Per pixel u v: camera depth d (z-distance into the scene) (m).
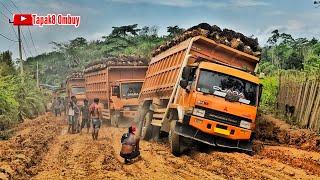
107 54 72.19
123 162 12.91
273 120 19.56
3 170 10.53
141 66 27.03
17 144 15.82
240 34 16.12
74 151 15.37
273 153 13.58
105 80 27.62
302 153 13.46
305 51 39.94
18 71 41.38
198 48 15.49
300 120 17.78
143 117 19.80
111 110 26.50
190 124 13.50
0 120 21.73
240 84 14.03
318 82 16.42
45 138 18.89
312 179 10.01
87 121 22.34
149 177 10.33
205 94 13.68
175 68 16.36
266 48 50.00
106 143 17.84
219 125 13.54
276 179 9.93
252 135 13.89
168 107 15.41
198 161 12.83
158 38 71.69
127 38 77.50
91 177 10.48
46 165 12.75
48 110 49.78
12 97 25.44
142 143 17.44
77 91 37.53
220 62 15.53
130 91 25.91
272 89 23.91
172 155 13.91
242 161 12.30
